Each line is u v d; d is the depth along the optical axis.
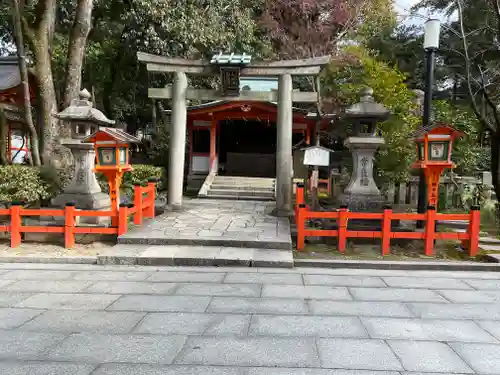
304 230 6.48
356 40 18.77
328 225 7.27
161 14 13.61
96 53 17.42
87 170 7.51
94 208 7.29
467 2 13.90
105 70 19.06
